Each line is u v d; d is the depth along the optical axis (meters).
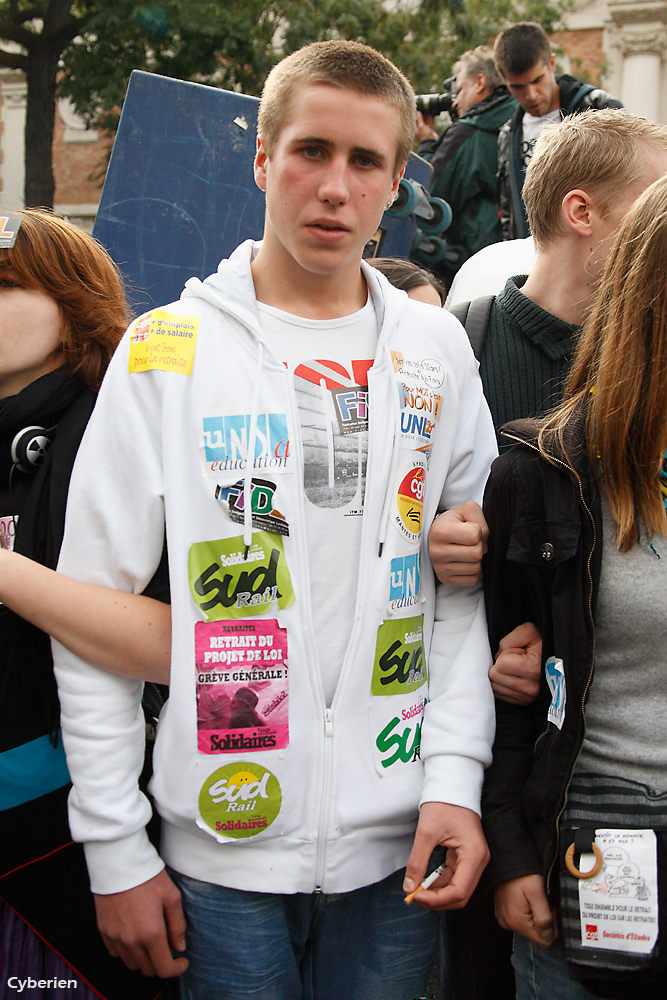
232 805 1.36
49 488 1.58
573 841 1.30
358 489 1.42
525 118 3.82
